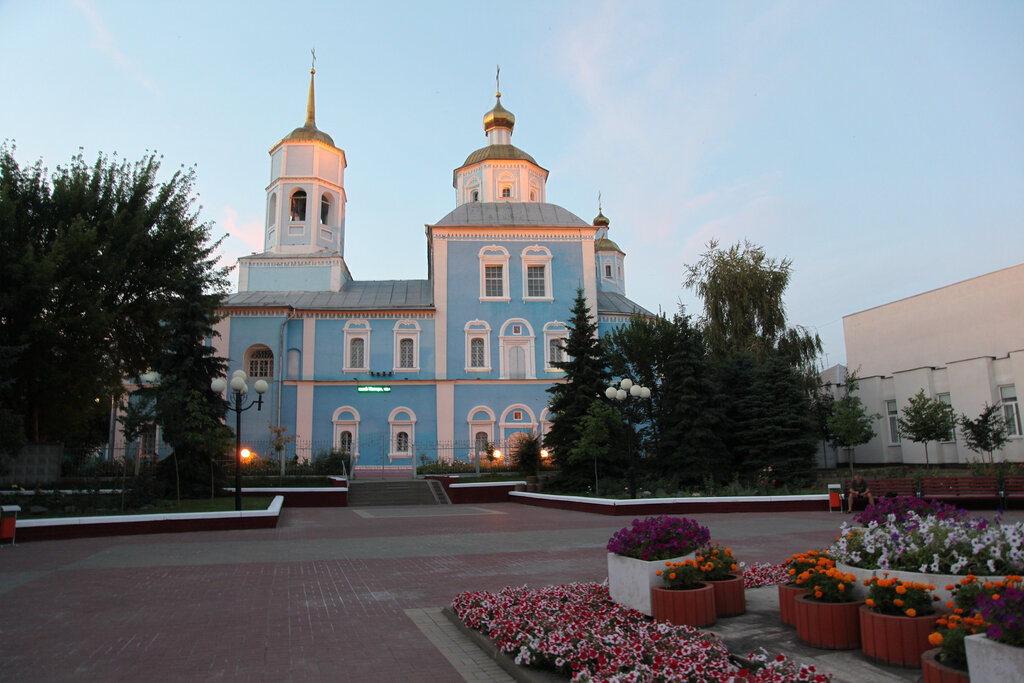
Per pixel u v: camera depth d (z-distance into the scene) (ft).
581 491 88.33
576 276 142.00
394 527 61.05
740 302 121.80
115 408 98.02
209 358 82.43
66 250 72.90
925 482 72.84
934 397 114.32
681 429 91.76
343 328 137.90
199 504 72.54
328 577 35.86
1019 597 13.20
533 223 143.74
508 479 100.48
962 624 15.43
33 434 79.51
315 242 150.10
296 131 154.10
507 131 168.04
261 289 146.61
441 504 90.22
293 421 132.77
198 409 77.05
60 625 26.05
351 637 24.12
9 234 73.61
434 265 140.46
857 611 19.30
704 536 24.50
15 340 72.95
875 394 127.75
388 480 101.71
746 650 19.12
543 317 139.64
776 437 92.27
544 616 22.38
